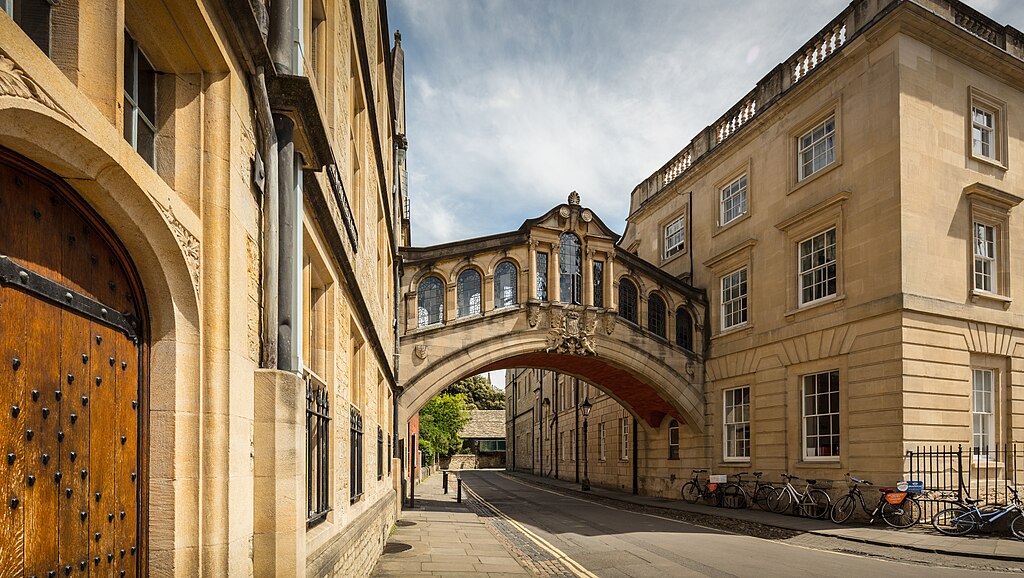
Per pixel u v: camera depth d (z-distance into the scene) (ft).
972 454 48.91
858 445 50.52
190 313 10.45
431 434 175.22
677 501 72.90
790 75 62.59
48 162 7.36
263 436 12.55
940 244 49.88
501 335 64.80
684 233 79.82
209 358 10.66
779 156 62.95
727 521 54.03
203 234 10.91
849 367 52.03
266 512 12.37
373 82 36.58
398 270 61.41
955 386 48.80
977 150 53.98
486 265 65.82
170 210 9.63
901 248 48.19
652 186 89.76
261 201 13.43
